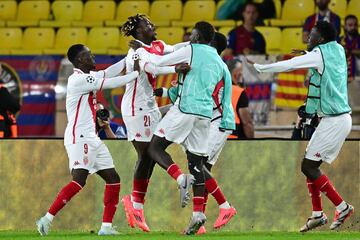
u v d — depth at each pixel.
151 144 24.02
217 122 25.80
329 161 25.34
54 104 41.62
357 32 41.75
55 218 27.70
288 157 27.73
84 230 27.59
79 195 27.70
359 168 27.72
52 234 25.84
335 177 27.72
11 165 27.92
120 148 27.80
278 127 38.81
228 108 25.55
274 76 39.06
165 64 23.91
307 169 25.39
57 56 41.84
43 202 27.86
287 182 27.72
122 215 27.72
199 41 24.31
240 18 47.03
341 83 25.03
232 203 27.69
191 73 23.88
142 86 25.17
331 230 27.62
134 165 27.73
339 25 43.47
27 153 27.89
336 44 25.25
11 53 42.72
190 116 23.73
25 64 41.88
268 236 25.17
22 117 41.59
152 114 25.36
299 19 46.12
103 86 24.19
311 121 27.97
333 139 25.02
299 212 27.67
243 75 39.25
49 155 27.86
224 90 25.39
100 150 24.97
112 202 25.34
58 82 41.66
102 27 47.75
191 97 23.80
